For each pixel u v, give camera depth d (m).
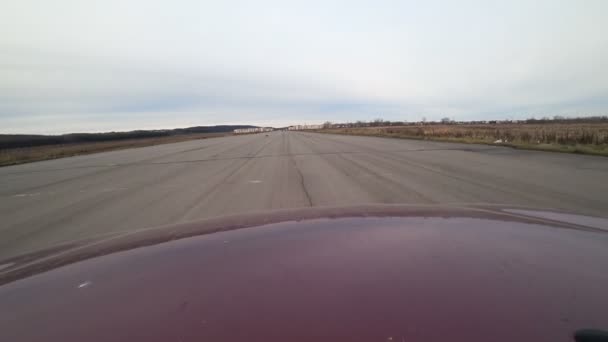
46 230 4.42
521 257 0.97
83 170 12.61
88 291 0.87
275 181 7.66
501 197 5.18
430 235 1.21
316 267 0.93
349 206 1.92
